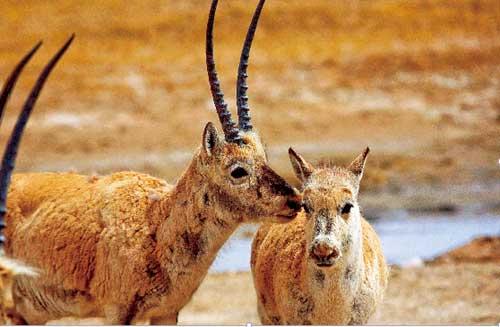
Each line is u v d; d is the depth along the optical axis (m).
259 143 11.97
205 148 11.76
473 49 44.69
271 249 12.51
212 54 12.27
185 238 11.91
